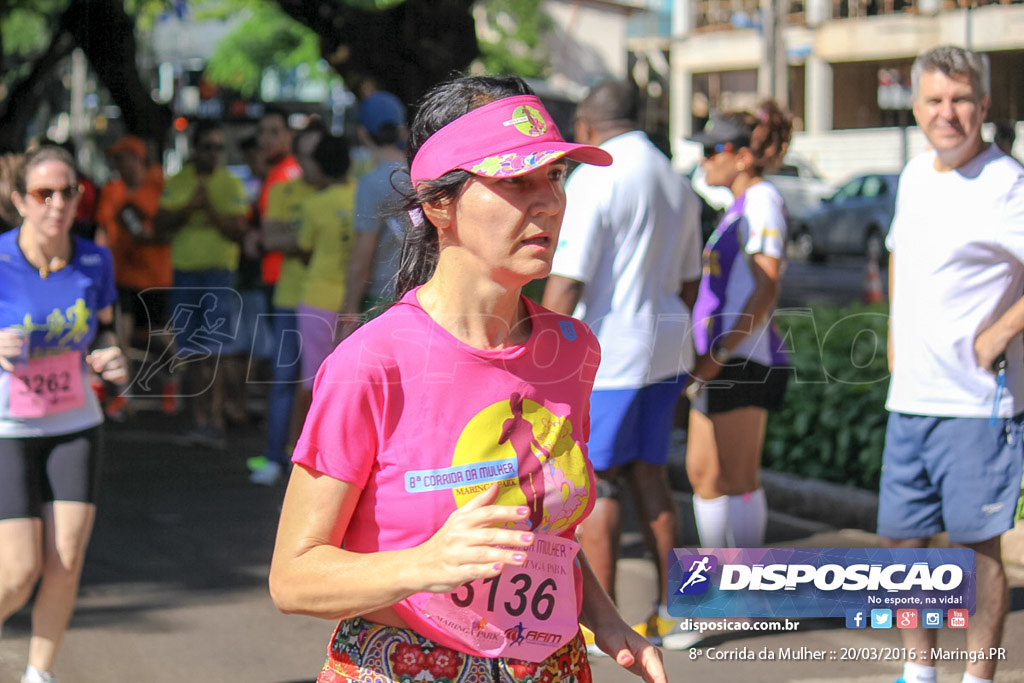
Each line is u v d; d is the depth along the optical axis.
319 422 2.35
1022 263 4.21
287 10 11.38
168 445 9.25
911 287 4.39
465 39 11.45
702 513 5.62
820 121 33.00
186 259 8.84
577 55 42.69
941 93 4.19
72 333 4.24
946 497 4.40
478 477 2.39
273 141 9.72
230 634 5.61
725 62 38.62
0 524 4.19
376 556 2.22
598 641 2.73
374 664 2.40
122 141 9.93
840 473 7.68
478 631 2.40
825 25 31.89
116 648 5.39
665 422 5.18
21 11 25.52
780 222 5.29
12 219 4.50
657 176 5.01
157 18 28.94
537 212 2.38
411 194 2.49
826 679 4.91
